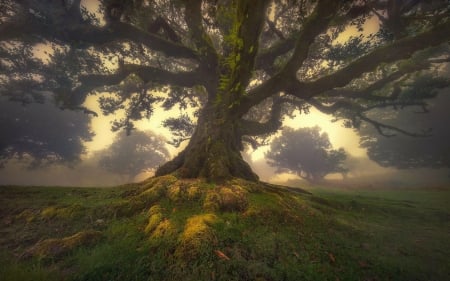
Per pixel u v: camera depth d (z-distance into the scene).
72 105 15.73
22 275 2.99
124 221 4.80
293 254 3.68
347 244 4.32
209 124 9.80
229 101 9.64
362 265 3.57
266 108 21.70
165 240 3.73
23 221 5.02
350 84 19.11
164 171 11.24
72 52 15.32
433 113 37.69
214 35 16.84
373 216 7.36
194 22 11.70
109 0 10.55
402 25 12.80
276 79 10.95
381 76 18.45
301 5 9.82
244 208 5.25
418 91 16.67
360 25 12.26
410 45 10.33
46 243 3.74
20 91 17.16
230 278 2.94
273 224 4.73
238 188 6.18
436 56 18.17
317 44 14.93
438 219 7.50
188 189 6.02
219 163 7.95
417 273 3.51
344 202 8.47
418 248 4.57
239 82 9.12
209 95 13.23
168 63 19.41
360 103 19.56
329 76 11.45
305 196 8.21
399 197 15.72
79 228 4.58
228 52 12.71
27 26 11.71
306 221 5.24
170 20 15.62
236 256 3.37
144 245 3.71
